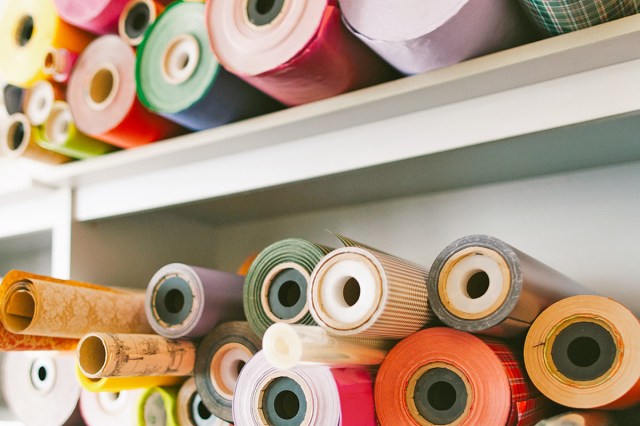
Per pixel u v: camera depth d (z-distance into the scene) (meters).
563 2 0.55
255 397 0.63
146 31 0.80
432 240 1.03
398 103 0.64
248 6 0.68
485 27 0.58
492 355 0.57
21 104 0.94
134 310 0.82
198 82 0.75
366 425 0.60
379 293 0.56
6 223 0.98
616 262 0.88
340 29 0.64
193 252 1.18
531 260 0.63
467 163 0.85
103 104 0.83
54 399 0.88
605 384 0.57
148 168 0.84
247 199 1.04
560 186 0.94
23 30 0.93
